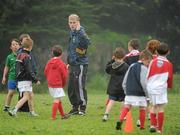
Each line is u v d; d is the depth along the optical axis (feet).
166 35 356.18
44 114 120.26
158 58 93.30
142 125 96.94
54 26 293.64
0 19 282.36
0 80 274.98
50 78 109.50
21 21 292.20
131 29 369.91
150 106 105.19
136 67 93.81
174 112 134.31
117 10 357.20
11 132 92.89
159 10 355.15
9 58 124.88
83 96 119.14
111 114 123.85
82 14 306.76
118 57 106.52
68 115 112.78
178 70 348.38
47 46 293.23
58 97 109.81
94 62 328.70
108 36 334.65
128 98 94.43
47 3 294.87
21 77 112.57
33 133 92.22
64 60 295.48
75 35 119.75
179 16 354.13
